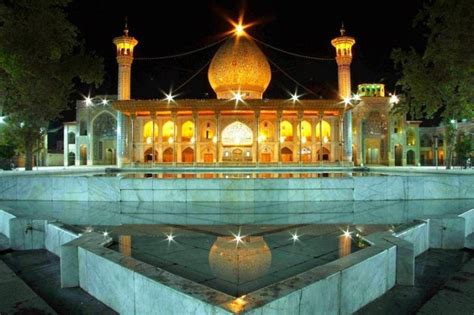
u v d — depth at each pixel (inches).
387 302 183.3
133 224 328.8
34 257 265.6
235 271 190.9
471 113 911.7
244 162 1396.4
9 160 1175.6
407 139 1829.5
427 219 285.9
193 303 130.9
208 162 1440.7
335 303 158.4
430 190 496.7
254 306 123.6
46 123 957.2
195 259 212.4
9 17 633.0
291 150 1563.7
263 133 1556.3
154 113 1433.3
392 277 203.2
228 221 343.0
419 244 267.1
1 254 272.8
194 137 1434.5
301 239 264.8
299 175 1197.1
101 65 872.3
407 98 1049.5
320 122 1455.5
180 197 478.9
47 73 765.9
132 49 1518.2
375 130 1847.9
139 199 484.4
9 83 763.4
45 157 1865.2
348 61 1482.5
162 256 219.6
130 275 162.4
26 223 286.2
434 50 799.7
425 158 2003.0
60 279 215.0
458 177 502.3
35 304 171.2
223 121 1550.2
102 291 183.0
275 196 475.8
